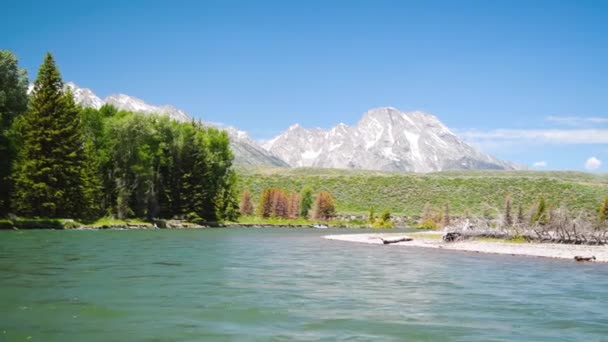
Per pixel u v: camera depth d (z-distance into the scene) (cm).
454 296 1948
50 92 6719
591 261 3600
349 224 13700
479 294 2008
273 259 3244
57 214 6638
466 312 1642
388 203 17862
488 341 1291
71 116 6838
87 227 6588
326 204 14962
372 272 2659
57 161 6612
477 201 17450
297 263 3041
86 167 6988
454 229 5725
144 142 8275
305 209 15638
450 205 17300
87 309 1562
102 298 1739
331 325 1423
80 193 6800
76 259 2858
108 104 9112
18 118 6738
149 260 2930
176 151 9294
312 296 1867
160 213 9125
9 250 3275
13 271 2317
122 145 8038
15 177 6372
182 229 7812
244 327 1382
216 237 5691
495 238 5434
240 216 11669
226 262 2972
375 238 6156
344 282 2258
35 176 6425
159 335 1284
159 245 4128
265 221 11912
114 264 2692
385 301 1803
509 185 18400
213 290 1948
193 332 1320
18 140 6600
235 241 5028
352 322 1465
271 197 14250
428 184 19162
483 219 6169
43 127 6562
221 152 10338
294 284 2158
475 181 19062
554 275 2695
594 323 1511
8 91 6575
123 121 8050
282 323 1436
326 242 5325
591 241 4912
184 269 2570
